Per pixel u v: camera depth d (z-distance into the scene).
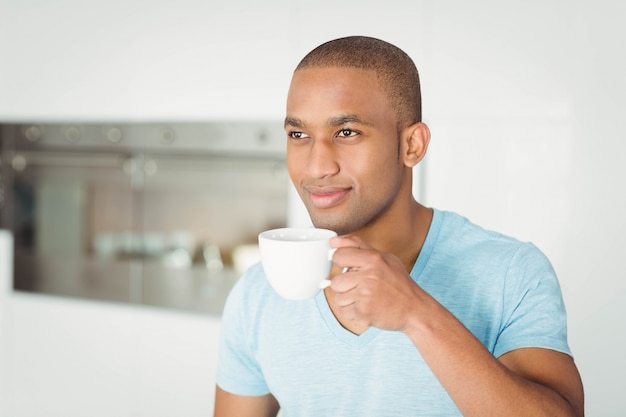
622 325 1.90
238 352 1.01
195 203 2.45
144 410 2.50
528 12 1.92
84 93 2.50
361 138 0.79
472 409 0.66
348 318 0.67
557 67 1.91
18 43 2.58
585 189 1.91
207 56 2.31
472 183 2.02
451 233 0.93
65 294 2.65
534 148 1.95
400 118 0.83
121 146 2.51
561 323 0.82
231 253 2.42
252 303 0.98
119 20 2.42
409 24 2.05
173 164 2.45
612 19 1.84
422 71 2.04
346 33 2.12
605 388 1.92
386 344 0.86
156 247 2.53
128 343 2.50
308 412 0.92
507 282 0.87
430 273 0.91
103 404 2.56
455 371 0.65
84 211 2.62
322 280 0.69
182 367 2.43
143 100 2.41
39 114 2.59
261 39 2.23
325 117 0.78
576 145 1.90
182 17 2.33
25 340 2.68
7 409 2.71
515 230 1.98
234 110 2.29
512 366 0.80
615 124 1.87
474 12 1.97
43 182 2.66
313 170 0.79
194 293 2.46
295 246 0.67
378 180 0.81
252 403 1.02
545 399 0.67
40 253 2.68
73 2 2.48
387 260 0.66
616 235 1.89
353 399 0.89
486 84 1.98
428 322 0.65
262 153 2.29
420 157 0.86
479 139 2.00
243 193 2.37
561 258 1.94
